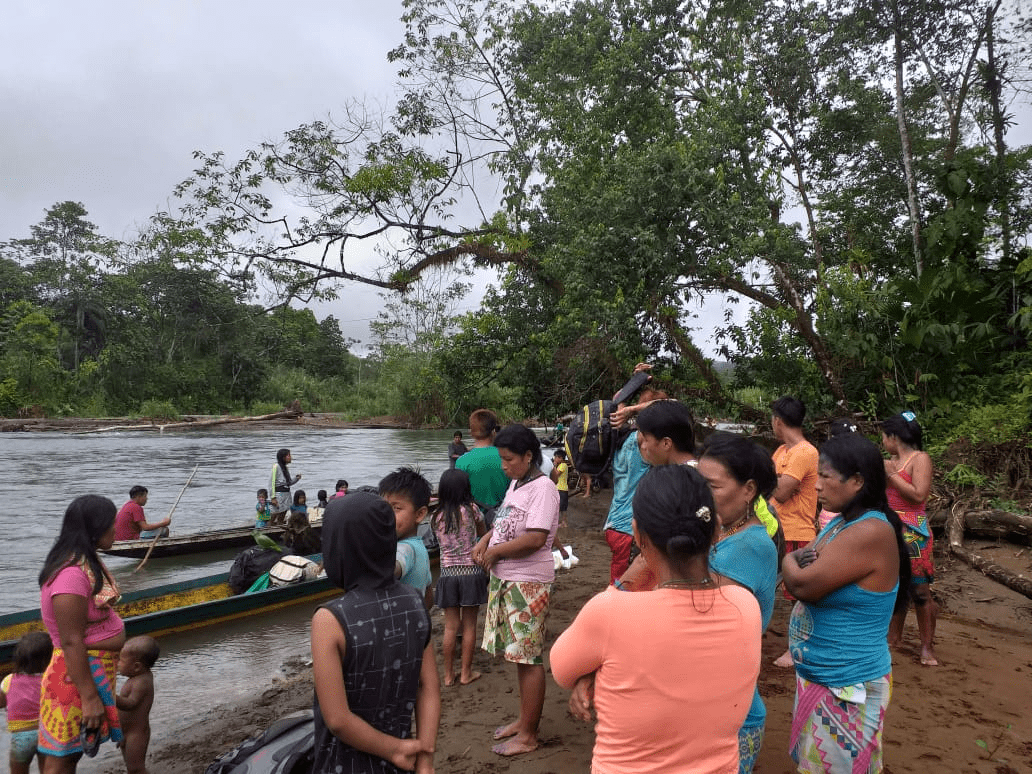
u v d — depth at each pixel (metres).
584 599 7.10
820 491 2.62
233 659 7.11
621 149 14.24
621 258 13.09
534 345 15.98
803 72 16.28
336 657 2.00
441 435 43.84
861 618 2.39
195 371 63.69
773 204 15.51
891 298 12.63
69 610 3.36
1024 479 9.19
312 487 21.11
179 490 19.91
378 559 2.13
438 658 5.71
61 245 73.75
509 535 4.00
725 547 2.44
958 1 15.73
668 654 1.73
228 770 2.74
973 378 11.83
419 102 17.00
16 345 55.19
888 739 3.79
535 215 16.70
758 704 2.40
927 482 4.66
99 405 54.88
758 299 14.45
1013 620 5.98
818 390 12.82
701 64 15.41
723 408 13.70
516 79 17.77
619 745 1.76
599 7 16.81
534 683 3.88
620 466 3.96
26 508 16.44
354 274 16.28
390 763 2.05
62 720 3.56
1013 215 14.41
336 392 73.38
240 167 15.19
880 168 16.67
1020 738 3.80
